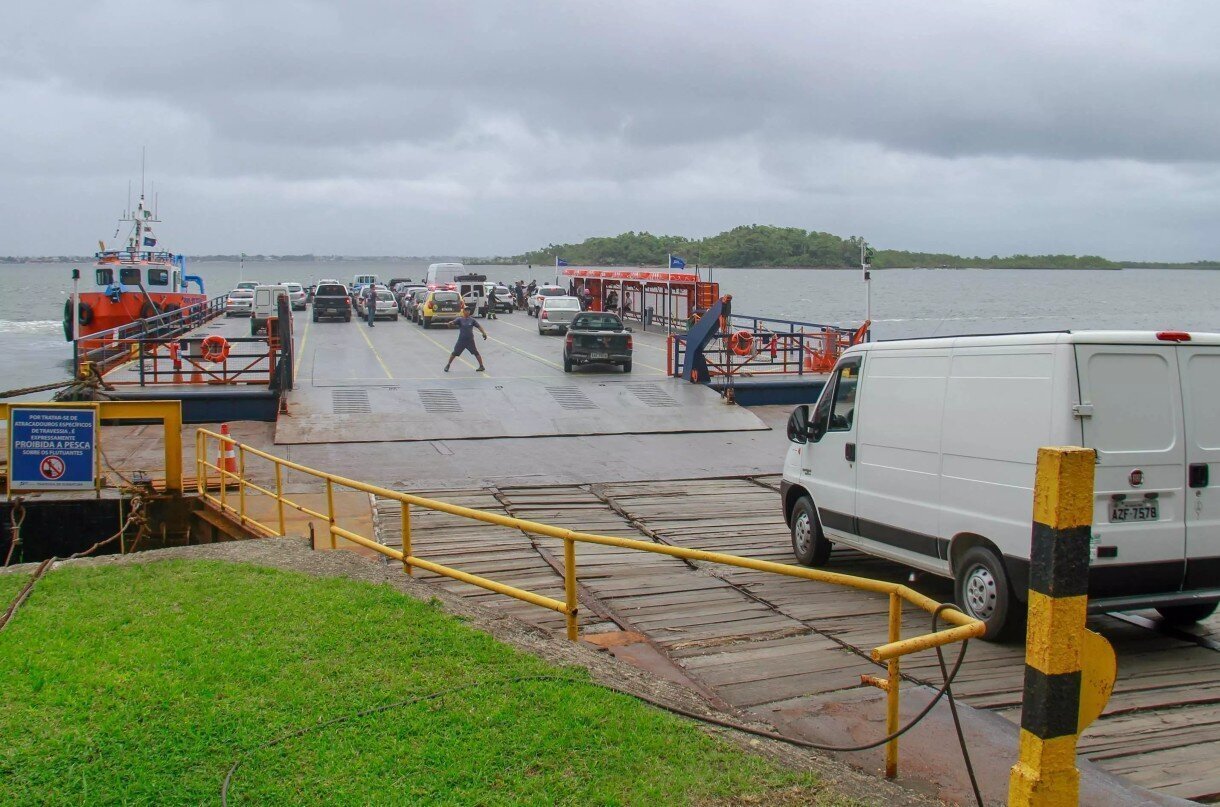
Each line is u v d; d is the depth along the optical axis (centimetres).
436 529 1287
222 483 1360
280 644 665
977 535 856
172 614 734
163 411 1413
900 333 6250
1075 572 390
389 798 460
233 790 469
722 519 1396
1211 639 866
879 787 503
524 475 1708
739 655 780
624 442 2033
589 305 5469
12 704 562
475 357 3103
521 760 501
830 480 1066
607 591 988
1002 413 831
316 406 2241
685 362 2730
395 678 605
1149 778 572
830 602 953
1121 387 786
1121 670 777
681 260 4347
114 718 543
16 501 1359
